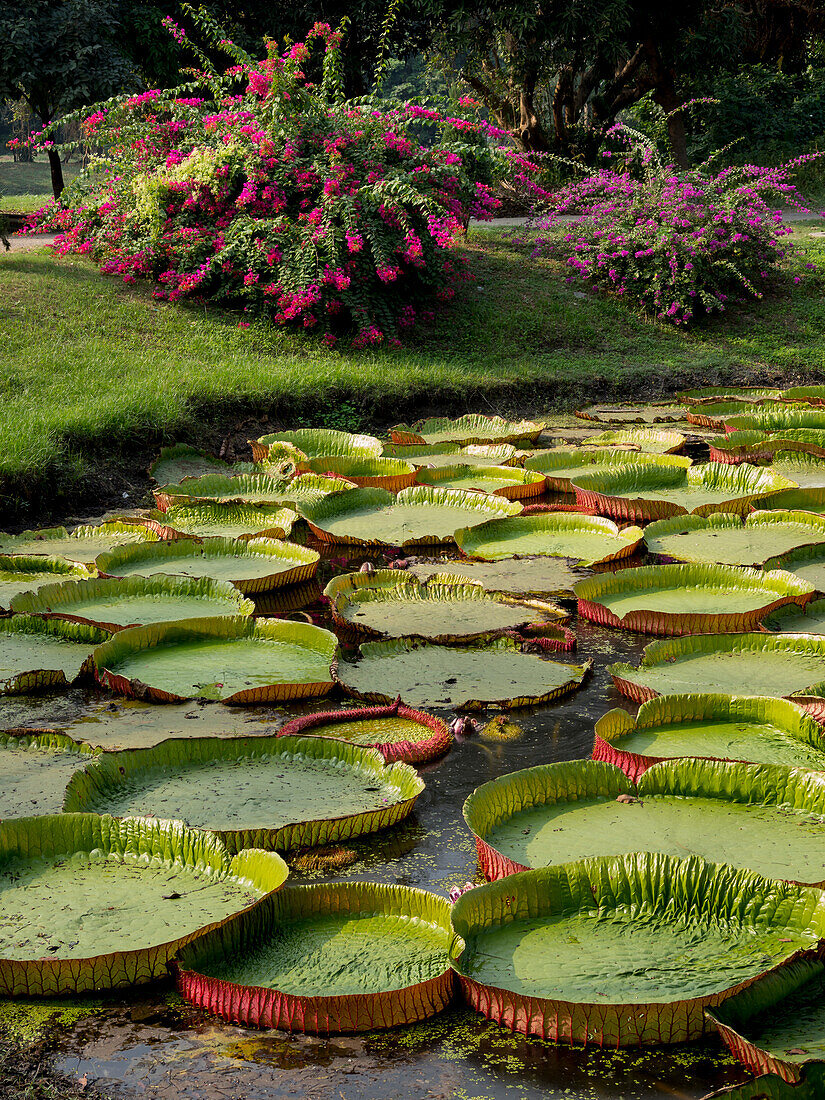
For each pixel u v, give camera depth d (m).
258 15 17.80
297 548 5.84
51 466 7.04
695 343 12.36
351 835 3.27
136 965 2.55
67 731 3.90
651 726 3.92
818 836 3.12
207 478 7.20
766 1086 2.10
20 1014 2.49
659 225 13.13
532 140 19.14
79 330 9.91
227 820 3.22
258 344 10.44
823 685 4.02
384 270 10.64
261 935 2.72
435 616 5.17
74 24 12.99
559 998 2.40
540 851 3.05
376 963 2.58
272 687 4.20
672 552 6.00
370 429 9.25
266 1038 2.41
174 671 4.46
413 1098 2.21
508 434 8.78
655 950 2.60
